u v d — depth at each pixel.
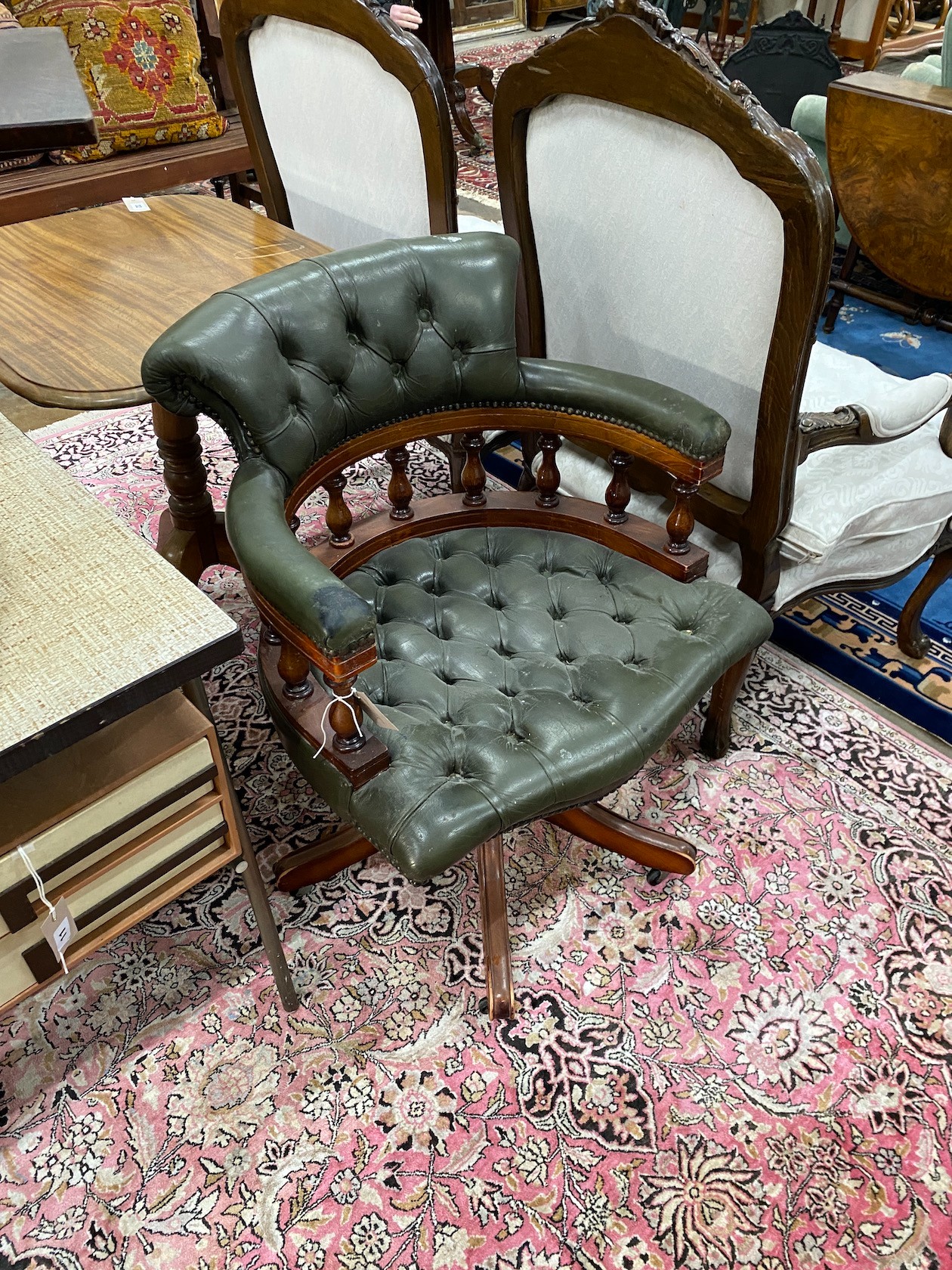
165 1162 1.18
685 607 1.30
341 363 1.23
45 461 1.13
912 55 5.62
